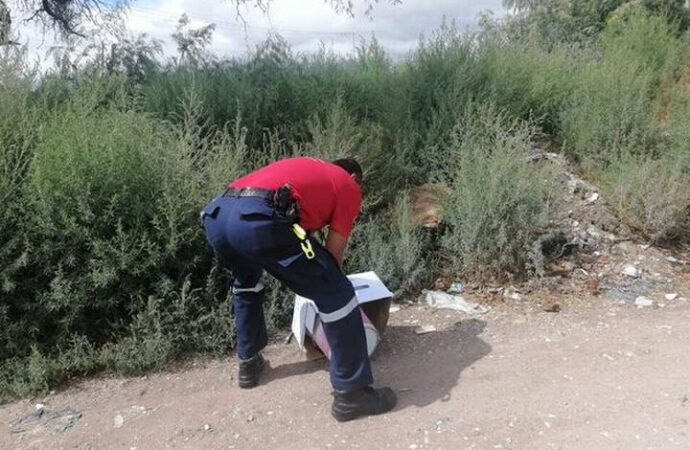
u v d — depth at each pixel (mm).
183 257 4371
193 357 4156
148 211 4199
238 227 3176
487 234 5078
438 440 3123
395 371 3879
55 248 3971
